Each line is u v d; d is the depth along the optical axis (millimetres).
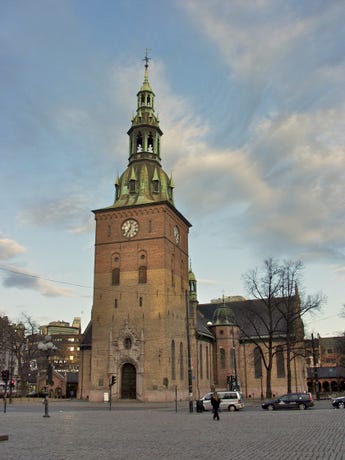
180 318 73312
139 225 71688
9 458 15602
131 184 75250
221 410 49969
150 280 69062
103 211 73875
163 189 74750
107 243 72625
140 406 58188
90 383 70062
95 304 70750
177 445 19047
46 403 38500
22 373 89938
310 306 67500
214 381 86938
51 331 190750
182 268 77562
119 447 18469
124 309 69125
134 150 78000
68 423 31156
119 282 70500
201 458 15508
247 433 23547
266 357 89125
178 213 76375
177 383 68875
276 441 19922
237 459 15234
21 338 94375
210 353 86625
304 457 15422
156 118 80375
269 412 44750
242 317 95125
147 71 82062
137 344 66938
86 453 16781
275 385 87562
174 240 74875
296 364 87688
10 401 66375
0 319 103875
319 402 68125
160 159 79562
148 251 70312
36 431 25312
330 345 167125
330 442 19125
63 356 178750
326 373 129750
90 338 78812
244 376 89500
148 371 65875
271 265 69562
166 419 35219
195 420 33938
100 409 51531
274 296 70875
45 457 15812
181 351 72375
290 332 75875
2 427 27922
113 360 67562
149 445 19094
